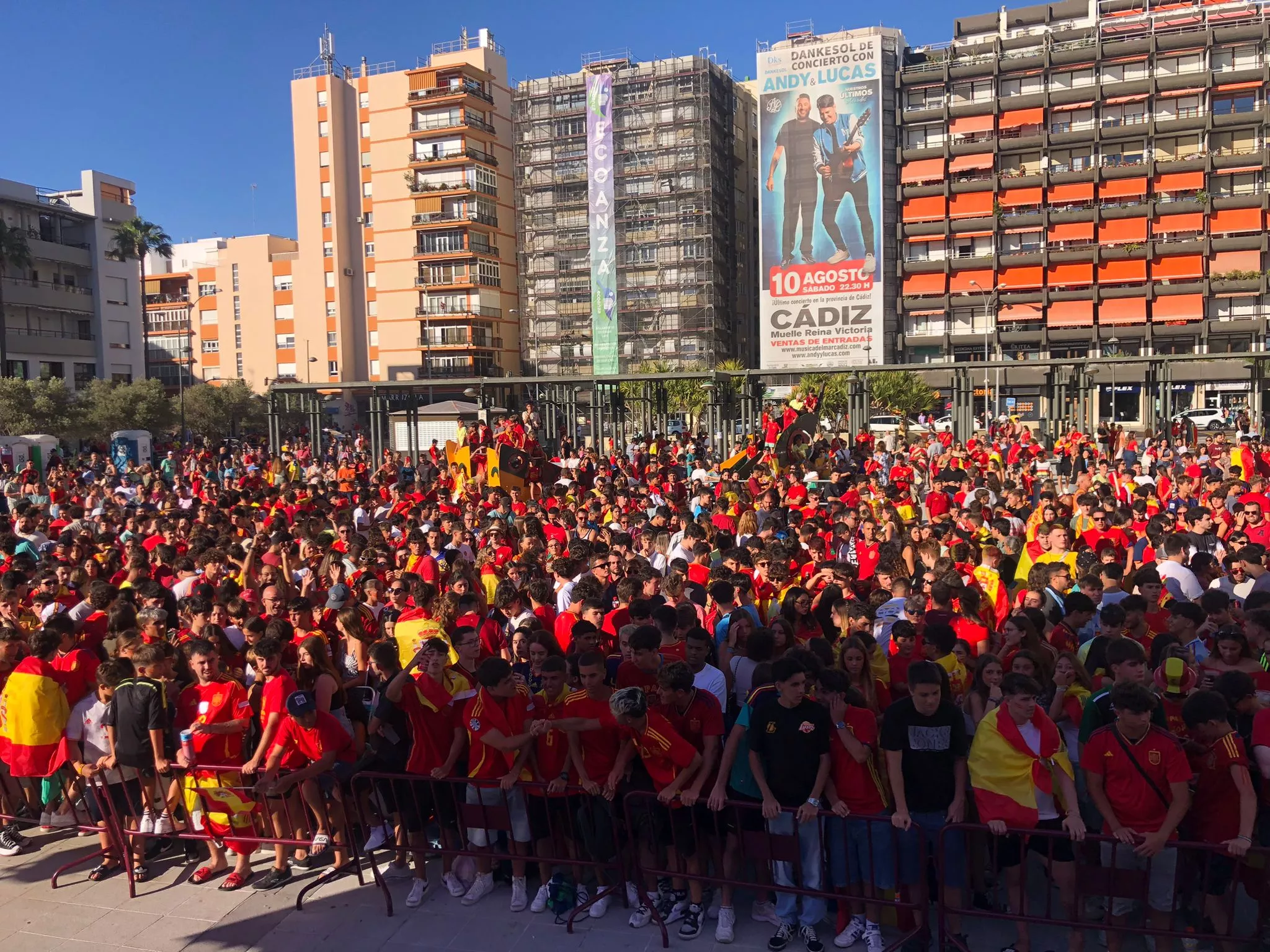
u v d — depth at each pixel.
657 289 72.38
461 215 71.56
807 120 68.31
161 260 90.00
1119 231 64.38
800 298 69.62
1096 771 5.11
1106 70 65.19
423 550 11.38
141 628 7.47
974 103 66.75
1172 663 5.52
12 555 12.05
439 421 44.88
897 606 7.80
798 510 14.06
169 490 19.03
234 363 78.62
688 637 6.29
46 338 60.41
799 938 5.73
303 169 74.19
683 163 71.25
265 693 6.53
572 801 6.27
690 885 5.96
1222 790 5.12
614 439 36.56
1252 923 5.64
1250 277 61.38
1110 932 5.30
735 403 40.47
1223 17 63.91
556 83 74.00
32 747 6.99
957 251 68.94
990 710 5.46
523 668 7.19
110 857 6.90
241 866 6.71
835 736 5.60
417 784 6.43
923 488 22.89
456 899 6.44
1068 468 26.28
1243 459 17.88
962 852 5.37
